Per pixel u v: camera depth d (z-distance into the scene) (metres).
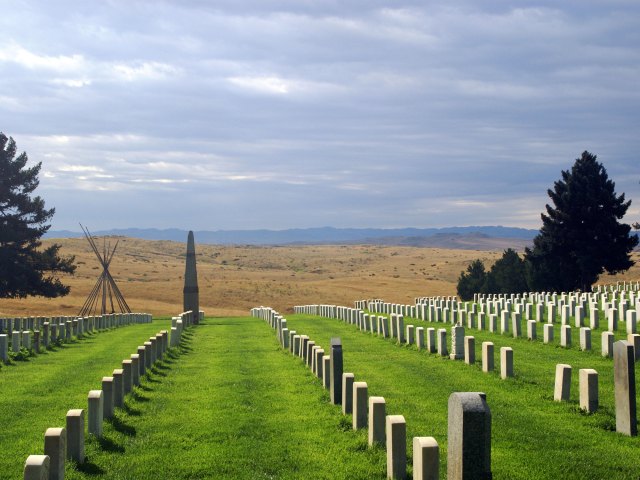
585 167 76.19
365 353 29.64
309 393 20.66
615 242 74.94
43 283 65.88
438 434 15.42
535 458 13.62
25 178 66.56
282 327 35.00
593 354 26.94
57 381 23.77
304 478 12.80
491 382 21.48
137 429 16.53
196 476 13.13
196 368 26.83
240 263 199.62
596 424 16.11
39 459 10.37
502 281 76.25
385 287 121.81
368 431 15.23
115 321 52.91
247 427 16.67
